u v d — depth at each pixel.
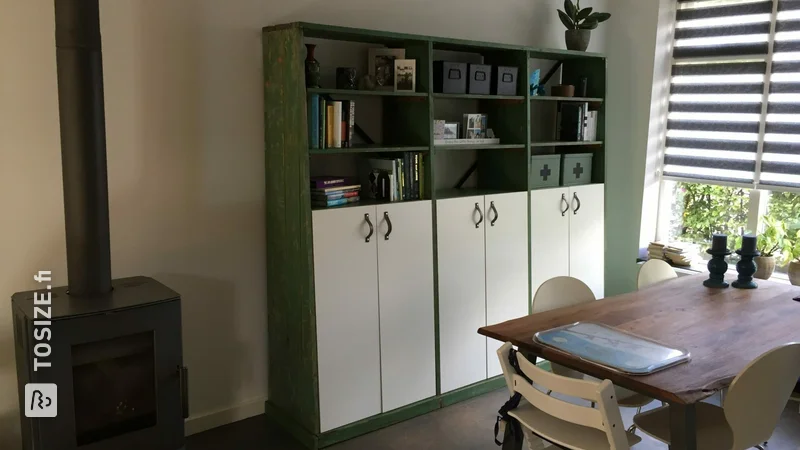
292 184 3.19
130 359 2.59
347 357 3.32
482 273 3.87
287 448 3.23
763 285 3.32
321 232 3.17
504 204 3.93
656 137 4.71
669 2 4.56
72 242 2.59
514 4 4.35
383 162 3.49
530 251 4.12
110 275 2.70
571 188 4.34
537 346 2.43
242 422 3.49
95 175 2.57
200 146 3.21
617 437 2.02
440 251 3.65
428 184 3.57
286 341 3.38
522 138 4.04
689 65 4.57
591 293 3.15
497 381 3.98
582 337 2.50
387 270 3.43
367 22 3.69
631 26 4.68
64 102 2.51
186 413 2.69
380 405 3.47
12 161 2.76
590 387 2.00
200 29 3.15
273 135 3.30
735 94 4.34
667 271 3.61
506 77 3.95
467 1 4.11
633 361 2.25
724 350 2.38
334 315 3.25
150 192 3.10
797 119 4.05
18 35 2.72
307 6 3.46
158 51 3.05
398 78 3.48
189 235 3.23
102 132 2.58
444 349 3.72
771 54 4.14
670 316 2.79
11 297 2.69
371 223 3.33
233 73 3.27
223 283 3.37
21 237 2.81
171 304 2.62
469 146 3.77
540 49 4.04
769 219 4.24
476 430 3.43
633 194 4.79
